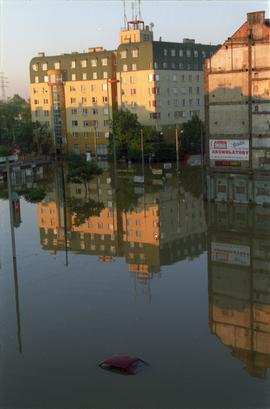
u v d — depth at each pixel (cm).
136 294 4134
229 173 7444
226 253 5231
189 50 13362
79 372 2880
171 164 11750
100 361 3002
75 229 6400
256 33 6938
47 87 14350
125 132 11962
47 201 8331
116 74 13075
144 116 12656
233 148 7350
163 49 12588
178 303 3922
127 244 5678
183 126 12606
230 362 2964
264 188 7162
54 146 14425
